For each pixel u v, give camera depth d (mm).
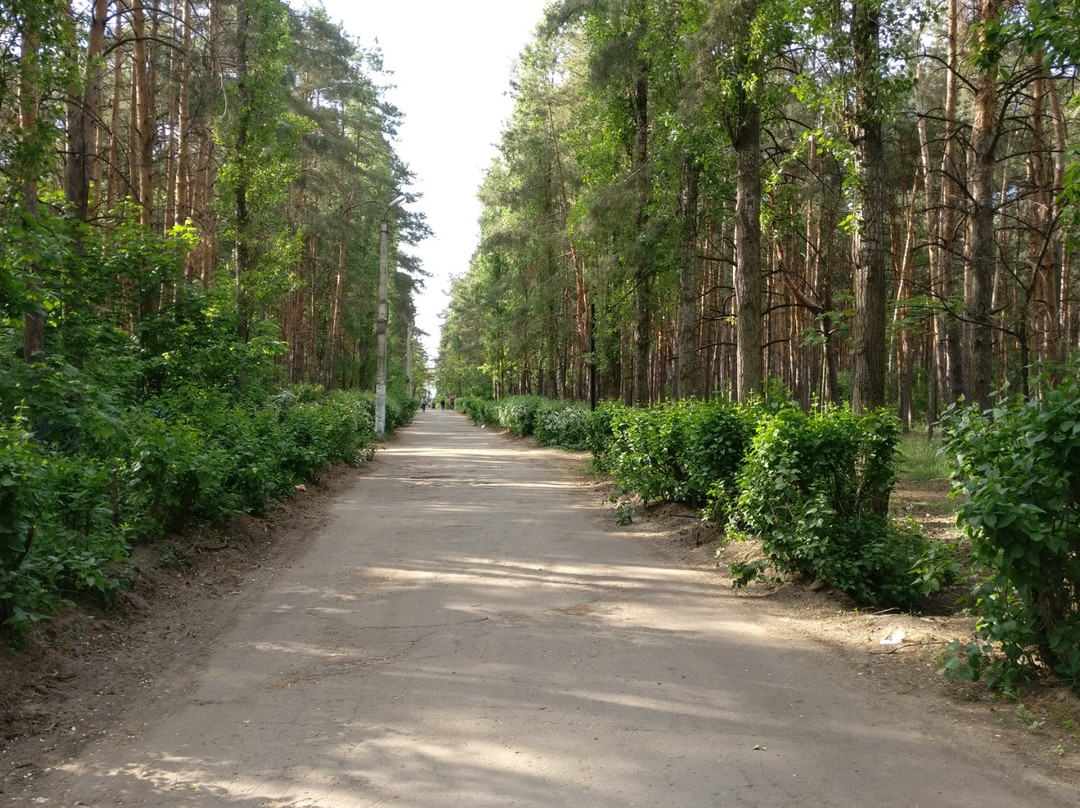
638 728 4523
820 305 21047
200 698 5098
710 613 7207
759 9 12688
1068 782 3830
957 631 6293
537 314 35719
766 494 8070
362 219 42906
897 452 8117
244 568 9062
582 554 10016
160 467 8305
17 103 9227
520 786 3811
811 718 4680
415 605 7484
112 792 3801
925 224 28250
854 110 9875
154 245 15352
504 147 37812
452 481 18984
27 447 5953
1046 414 4730
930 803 3623
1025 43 7402
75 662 5617
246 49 21625
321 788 3816
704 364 31891
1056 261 20547
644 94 22578
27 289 9352
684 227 20156
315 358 44281
